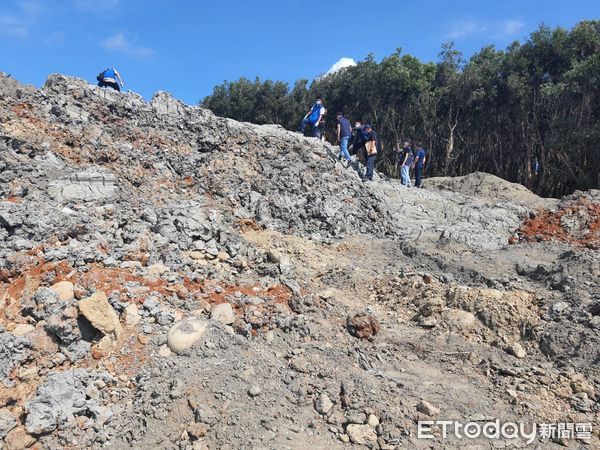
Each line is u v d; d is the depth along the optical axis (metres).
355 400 4.34
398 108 25.41
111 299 4.91
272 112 29.61
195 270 6.18
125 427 3.94
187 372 4.32
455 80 23.86
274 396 4.25
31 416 3.84
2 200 6.24
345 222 9.43
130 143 9.26
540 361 5.43
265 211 9.05
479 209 10.61
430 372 5.07
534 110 20.66
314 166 10.63
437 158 25.19
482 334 5.84
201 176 9.18
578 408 4.57
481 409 4.46
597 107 18.70
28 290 4.88
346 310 6.05
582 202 10.58
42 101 8.84
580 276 6.83
